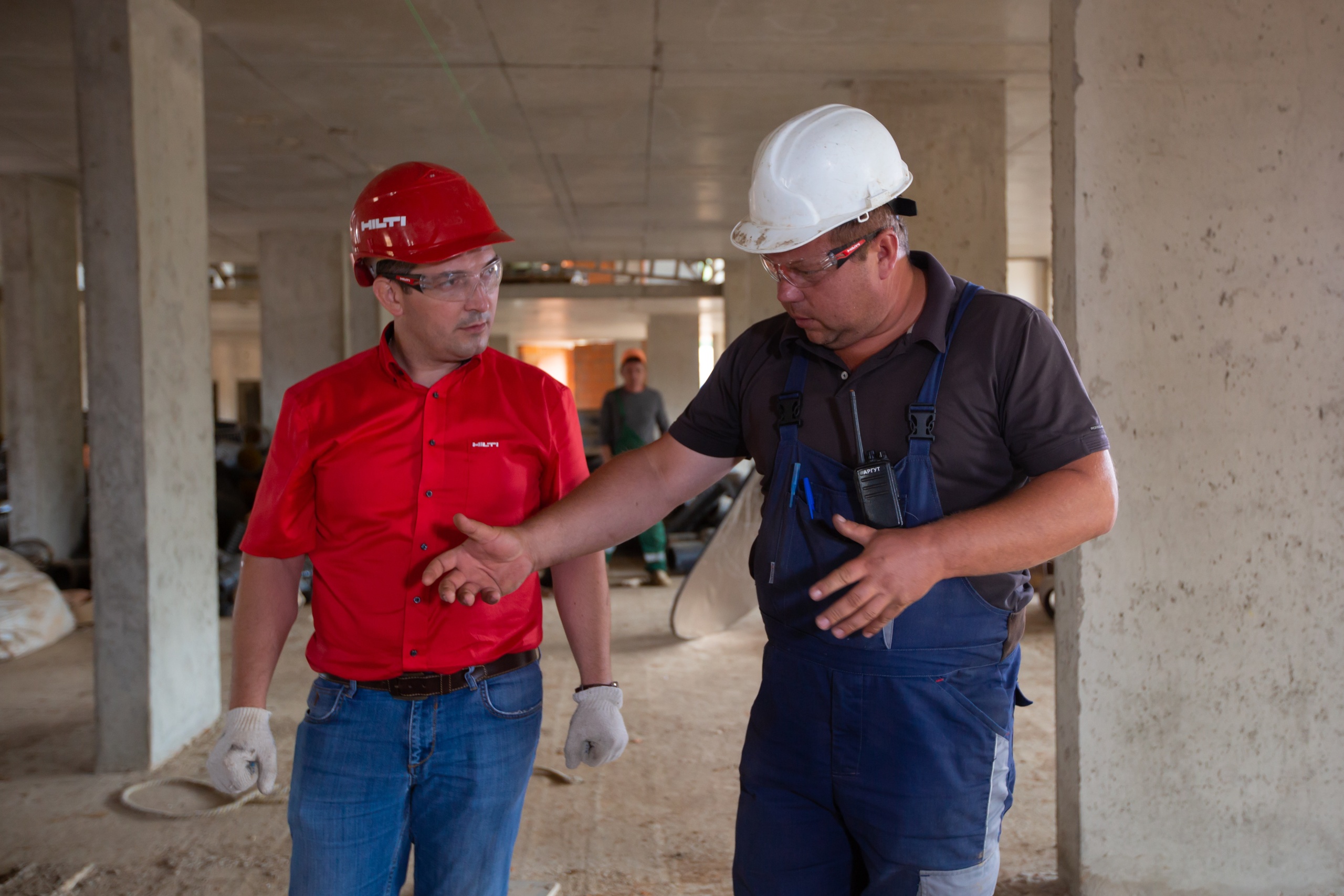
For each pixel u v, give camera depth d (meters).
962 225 5.69
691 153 7.71
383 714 1.61
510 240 1.67
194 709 4.25
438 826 1.66
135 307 3.79
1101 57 2.58
